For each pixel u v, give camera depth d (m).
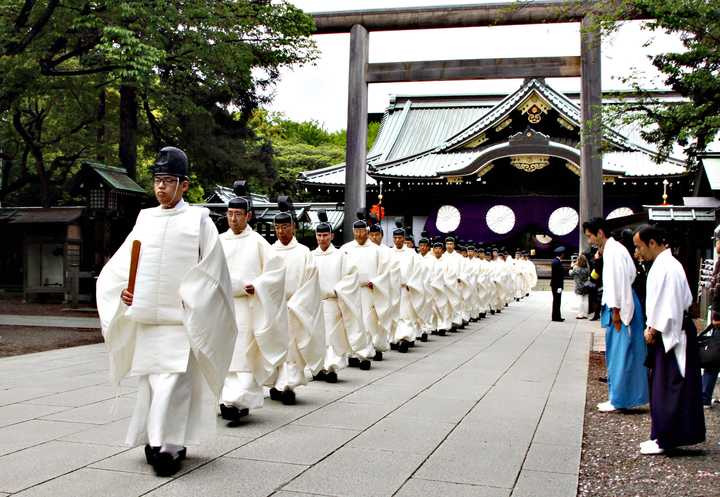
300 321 7.61
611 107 10.90
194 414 5.14
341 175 36.69
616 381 7.29
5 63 14.59
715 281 6.69
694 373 5.72
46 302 20.78
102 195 19.67
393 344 12.98
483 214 36.78
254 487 4.59
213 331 4.98
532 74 19.28
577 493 4.67
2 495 4.31
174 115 24.03
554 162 35.66
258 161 28.31
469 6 19.19
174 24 15.88
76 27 14.97
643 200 35.69
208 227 5.14
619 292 7.23
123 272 5.18
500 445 5.80
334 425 6.41
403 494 4.52
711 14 8.99
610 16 9.77
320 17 20.05
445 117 44.50
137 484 4.59
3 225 21.06
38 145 24.42
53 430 5.93
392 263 11.29
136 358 5.01
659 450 5.71
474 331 16.09
